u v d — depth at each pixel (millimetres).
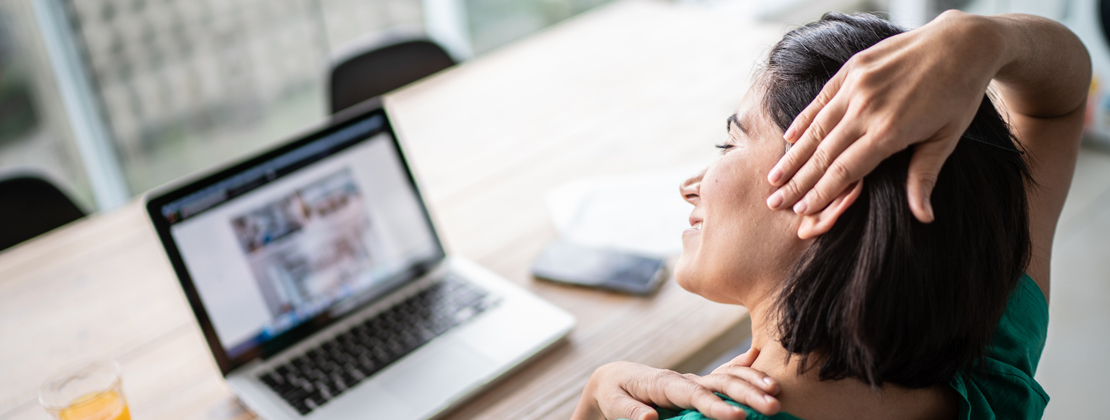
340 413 893
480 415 891
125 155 2840
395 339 1005
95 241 1316
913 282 492
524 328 995
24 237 1554
